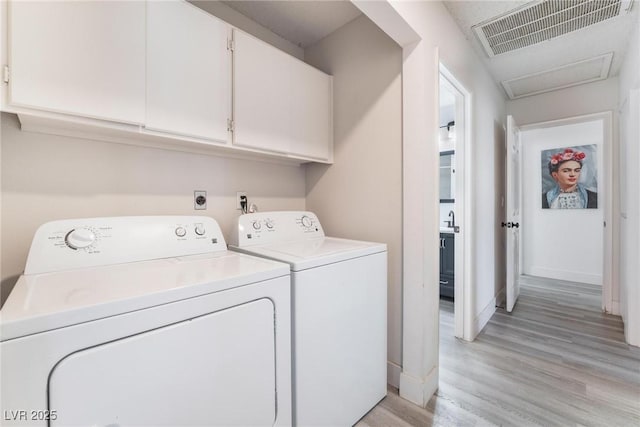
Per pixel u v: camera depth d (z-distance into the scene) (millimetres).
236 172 1855
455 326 2309
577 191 3893
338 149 2033
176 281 865
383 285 1569
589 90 2947
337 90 2039
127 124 1166
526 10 1870
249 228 1624
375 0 1226
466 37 2154
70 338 637
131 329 720
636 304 2117
